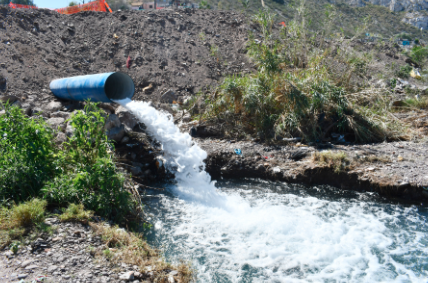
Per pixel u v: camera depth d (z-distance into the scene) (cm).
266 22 1152
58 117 826
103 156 554
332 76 1048
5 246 389
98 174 512
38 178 496
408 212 629
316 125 905
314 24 1208
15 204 464
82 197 502
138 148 779
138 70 1281
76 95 876
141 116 871
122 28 1459
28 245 395
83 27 1417
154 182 752
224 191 728
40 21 1326
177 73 1299
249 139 919
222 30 1575
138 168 738
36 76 1078
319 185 742
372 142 910
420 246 523
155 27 1502
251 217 610
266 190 734
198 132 955
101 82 804
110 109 852
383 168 728
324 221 597
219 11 1722
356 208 647
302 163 784
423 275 454
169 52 1396
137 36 1434
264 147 867
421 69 1546
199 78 1298
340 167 737
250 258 487
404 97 1200
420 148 832
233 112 990
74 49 1295
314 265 475
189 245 514
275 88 957
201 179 767
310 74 1012
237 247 514
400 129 938
